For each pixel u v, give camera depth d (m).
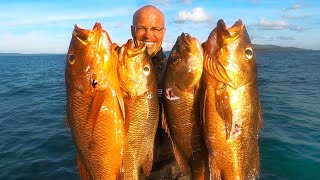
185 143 0.82
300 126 2.50
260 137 2.21
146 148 0.82
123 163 0.78
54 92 4.68
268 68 8.91
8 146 2.12
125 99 0.78
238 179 0.77
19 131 2.47
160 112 0.88
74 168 1.77
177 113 0.81
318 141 2.13
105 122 0.74
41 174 1.71
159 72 1.05
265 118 2.77
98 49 0.73
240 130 0.76
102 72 0.73
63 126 2.58
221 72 0.75
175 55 0.80
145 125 0.80
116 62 0.76
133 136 0.80
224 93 0.75
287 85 5.03
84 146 0.75
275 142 2.10
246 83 0.76
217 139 0.76
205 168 0.82
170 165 1.00
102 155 0.75
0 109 3.39
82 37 0.73
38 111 3.23
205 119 0.77
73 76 0.74
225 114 0.75
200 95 0.79
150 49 1.10
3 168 1.79
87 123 0.74
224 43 0.75
